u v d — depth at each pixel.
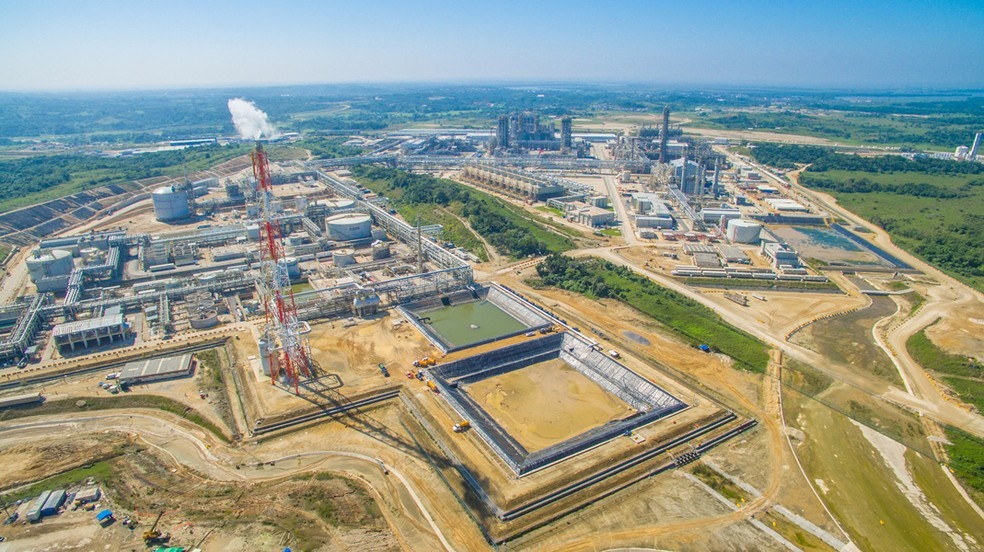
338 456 126.44
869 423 143.12
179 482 117.00
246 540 100.56
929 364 170.62
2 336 178.00
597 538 105.50
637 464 125.56
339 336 181.62
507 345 175.75
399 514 109.25
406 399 147.12
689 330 189.75
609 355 171.50
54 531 102.31
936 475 125.31
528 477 118.56
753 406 149.12
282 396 147.25
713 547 104.25
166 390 150.88
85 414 140.75
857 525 110.75
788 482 121.94
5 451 126.06
